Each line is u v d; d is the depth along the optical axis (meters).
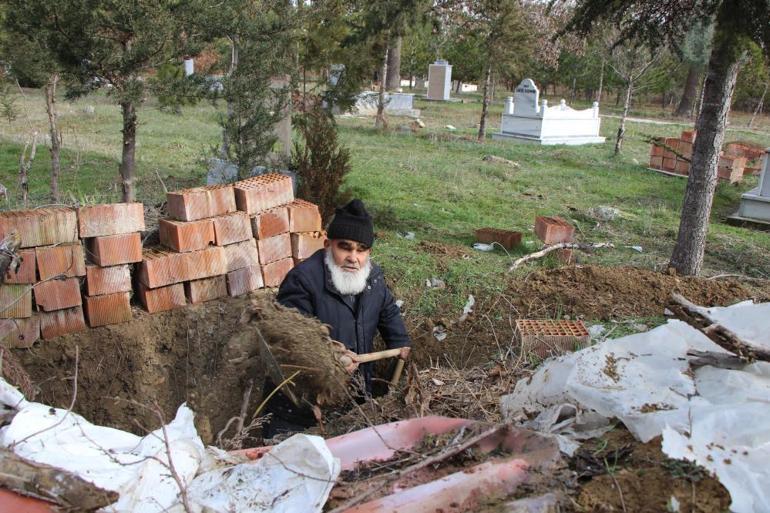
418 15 12.38
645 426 2.21
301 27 7.14
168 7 5.70
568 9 10.74
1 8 5.43
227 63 6.93
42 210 4.26
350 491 1.99
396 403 3.42
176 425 2.19
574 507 1.87
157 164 11.77
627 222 10.20
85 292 4.41
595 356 2.66
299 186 7.98
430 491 1.91
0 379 2.35
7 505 1.68
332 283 3.71
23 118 15.57
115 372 4.46
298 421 3.50
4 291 4.03
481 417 3.11
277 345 3.43
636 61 17.20
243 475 1.93
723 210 12.26
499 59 19.19
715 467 1.97
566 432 2.35
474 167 14.18
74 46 5.52
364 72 11.32
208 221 4.71
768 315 2.80
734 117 34.69
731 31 5.78
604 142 21.00
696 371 2.60
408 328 5.62
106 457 1.96
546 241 7.74
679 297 3.01
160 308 4.66
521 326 4.74
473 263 7.00
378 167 13.29
